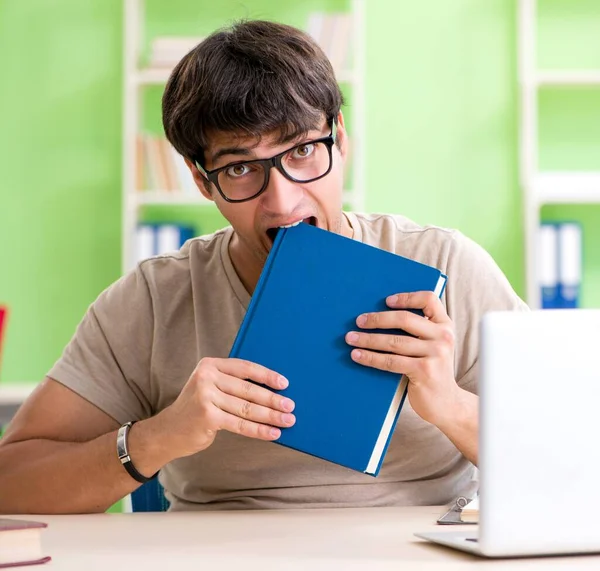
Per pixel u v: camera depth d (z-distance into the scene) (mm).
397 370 1226
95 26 4086
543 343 922
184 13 4043
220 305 1629
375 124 4004
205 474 1601
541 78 3828
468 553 975
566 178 3793
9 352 4062
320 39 3812
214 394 1264
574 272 3691
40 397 1604
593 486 929
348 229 1656
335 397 1233
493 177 3969
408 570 900
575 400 924
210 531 1180
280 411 1233
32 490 1460
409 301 1236
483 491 922
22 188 4074
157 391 1658
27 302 4062
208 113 1364
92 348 1647
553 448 921
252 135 1353
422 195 3988
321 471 1560
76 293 4062
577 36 3947
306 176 1405
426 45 3996
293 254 1285
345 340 1237
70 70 4086
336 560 959
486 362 920
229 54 1376
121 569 932
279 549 1033
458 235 1680
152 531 1191
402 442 1549
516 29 3965
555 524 925
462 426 1305
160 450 1369
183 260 1706
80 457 1446
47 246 4066
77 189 4070
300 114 1350
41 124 4078
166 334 1640
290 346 1256
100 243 4066
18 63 4086
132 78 3881
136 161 3875
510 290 1646
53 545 1088
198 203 3857
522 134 3873
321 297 1264
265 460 1565
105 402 1615
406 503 1549
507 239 3955
